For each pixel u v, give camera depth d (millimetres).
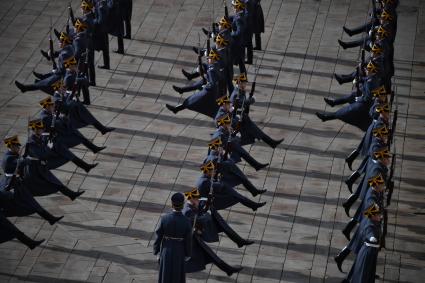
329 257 67125
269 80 90375
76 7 102688
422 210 72562
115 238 68188
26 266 64438
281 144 80375
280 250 67625
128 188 74000
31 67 91938
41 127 67000
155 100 87062
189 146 79812
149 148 79312
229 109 72438
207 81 80250
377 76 78188
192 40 96938
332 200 73438
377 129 70375
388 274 65625
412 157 79438
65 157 70375
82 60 82938
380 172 67562
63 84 74875
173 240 59188
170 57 94000
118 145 79500
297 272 65375
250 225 70188
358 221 65750
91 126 81938
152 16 101062
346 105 86750
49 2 103562
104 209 71438
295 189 74562
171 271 59188
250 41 90812
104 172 75812
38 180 67000
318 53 95125
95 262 65312
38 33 97688
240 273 65062
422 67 93750
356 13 102188
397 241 69125
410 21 101750
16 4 103000
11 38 96688
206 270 65312
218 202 65312
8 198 64000
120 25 92312
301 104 86938
